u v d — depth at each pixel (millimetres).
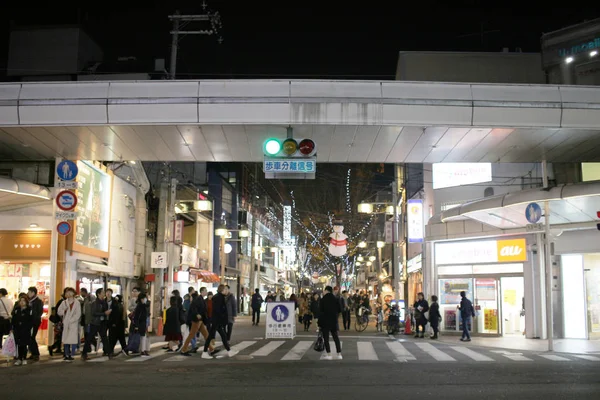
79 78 36250
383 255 58938
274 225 84438
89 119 15188
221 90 15148
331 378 11789
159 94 15148
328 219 53125
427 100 15055
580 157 18344
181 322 18062
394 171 48156
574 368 13312
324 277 81125
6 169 20562
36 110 15195
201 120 15062
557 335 23094
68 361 15500
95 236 24297
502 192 27000
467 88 15250
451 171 28797
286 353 17406
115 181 27094
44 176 20547
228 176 59969
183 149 17453
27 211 21016
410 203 32719
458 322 26250
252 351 18062
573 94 15305
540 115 15141
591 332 22672
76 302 16016
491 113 15094
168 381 11445
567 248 22875
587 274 22922
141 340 16875
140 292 17297
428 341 22266
